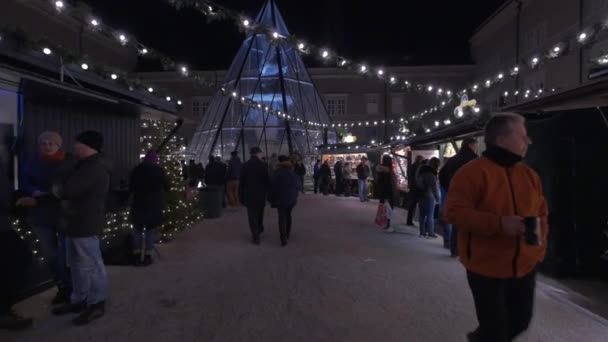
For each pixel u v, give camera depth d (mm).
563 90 6027
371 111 45031
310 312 5234
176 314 5141
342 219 13477
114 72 7496
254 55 37375
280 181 9273
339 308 5375
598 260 6938
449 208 3037
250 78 36031
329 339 4473
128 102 7266
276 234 10727
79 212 4746
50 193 5156
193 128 44844
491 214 2863
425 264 7633
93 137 4781
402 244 9477
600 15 21688
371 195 21312
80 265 4832
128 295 5809
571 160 7051
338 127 39219
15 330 4605
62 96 6168
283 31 39875
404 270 7211
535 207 3051
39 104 6223
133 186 7398
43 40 6023
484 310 2992
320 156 26219
